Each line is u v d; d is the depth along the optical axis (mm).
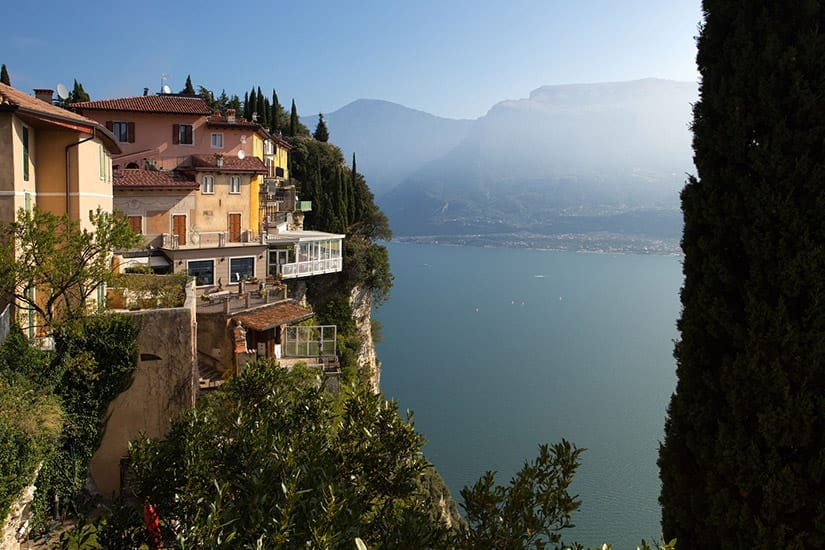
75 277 19484
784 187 10297
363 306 70625
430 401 94125
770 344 10250
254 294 35969
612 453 73938
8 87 22969
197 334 32531
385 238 84062
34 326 18891
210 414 12719
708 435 11008
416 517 10000
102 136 26656
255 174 50594
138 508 11438
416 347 132000
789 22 10688
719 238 11062
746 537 10234
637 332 154875
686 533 11477
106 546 10688
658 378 111062
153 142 53531
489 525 9953
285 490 8828
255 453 10891
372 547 8133
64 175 23500
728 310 10820
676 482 11570
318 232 65312
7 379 16500
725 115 11180
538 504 10047
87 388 19422
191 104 55781
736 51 11047
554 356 127125
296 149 83875
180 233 45781
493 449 73875
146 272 34844
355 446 11992
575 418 87438
